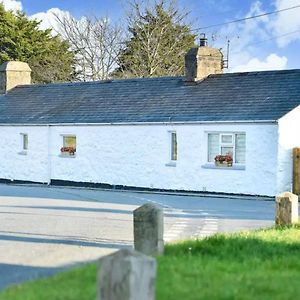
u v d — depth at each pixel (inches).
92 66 2247.8
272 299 291.0
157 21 2175.2
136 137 1154.0
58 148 1282.0
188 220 674.2
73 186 1248.2
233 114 1046.4
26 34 2356.1
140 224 409.1
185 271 346.9
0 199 927.7
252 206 858.8
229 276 337.1
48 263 403.9
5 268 386.3
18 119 1369.3
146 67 2165.4
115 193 1078.4
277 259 393.4
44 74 2293.3
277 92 1068.5
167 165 1111.6
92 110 1267.2
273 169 991.0
